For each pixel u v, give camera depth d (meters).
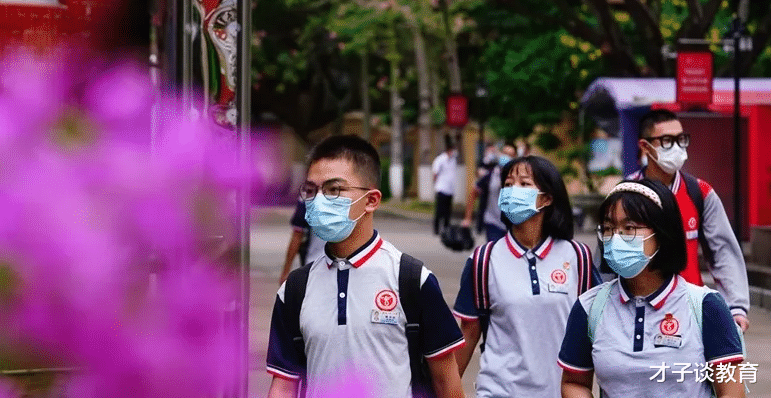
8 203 5.97
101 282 5.65
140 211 5.50
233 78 5.31
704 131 22.11
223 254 5.36
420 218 36.34
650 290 4.26
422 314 4.19
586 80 29.66
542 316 5.59
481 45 40.31
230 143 5.33
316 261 4.30
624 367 4.22
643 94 21.45
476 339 5.80
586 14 27.61
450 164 26.62
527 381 5.56
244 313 5.41
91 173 5.67
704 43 20.47
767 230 15.50
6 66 5.97
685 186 6.46
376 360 4.15
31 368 5.87
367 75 47.56
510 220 5.69
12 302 5.86
